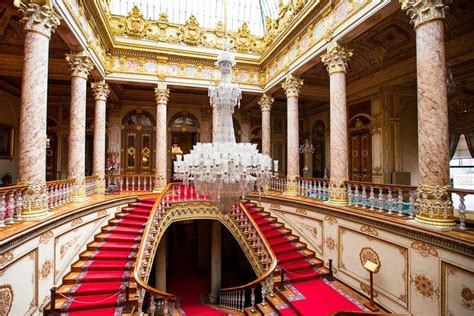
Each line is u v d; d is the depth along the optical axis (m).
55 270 6.05
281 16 11.41
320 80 13.60
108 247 7.77
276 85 12.45
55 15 6.15
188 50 12.59
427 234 4.98
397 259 5.84
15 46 9.59
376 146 11.88
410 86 11.80
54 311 5.42
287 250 8.85
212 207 10.68
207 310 9.94
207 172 5.56
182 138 17.95
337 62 8.07
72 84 8.60
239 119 17.64
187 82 12.76
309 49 9.47
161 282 10.88
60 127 14.68
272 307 6.76
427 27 5.18
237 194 6.12
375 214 6.52
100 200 8.75
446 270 4.75
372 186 6.96
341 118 8.02
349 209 7.29
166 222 9.79
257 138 18.16
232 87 6.34
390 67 10.96
